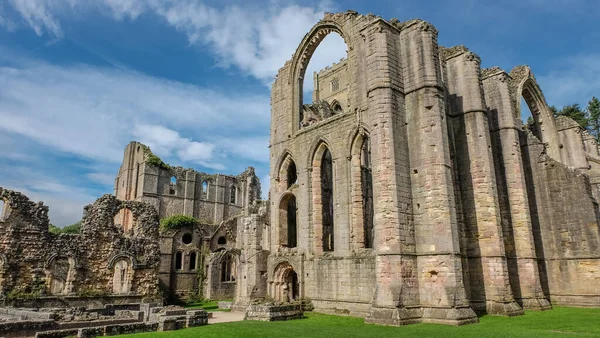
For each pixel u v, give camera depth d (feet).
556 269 112.47
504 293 89.51
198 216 295.89
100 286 128.26
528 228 102.73
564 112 209.87
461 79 106.01
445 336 60.44
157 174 281.33
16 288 114.93
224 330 68.59
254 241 121.08
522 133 124.88
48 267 120.98
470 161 100.48
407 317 77.00
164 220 211.61
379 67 91.09
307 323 80.12
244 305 117.19
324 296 103.91
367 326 74.69
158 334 63.87
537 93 144.56
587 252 108.47
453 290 77.97
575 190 112.78
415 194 86.99
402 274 80.38
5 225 117.29
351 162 105.70
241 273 122.42
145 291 134.92
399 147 87.92
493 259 92.32
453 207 83.66
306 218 113.70
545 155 120.26
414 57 92.43
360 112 104.99
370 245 134.31
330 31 124.36
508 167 108.27
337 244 104.53
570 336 58.44
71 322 75.72
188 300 190.60
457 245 81.46
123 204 140.05
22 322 68.23
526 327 69.67
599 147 190.70
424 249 83.30
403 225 83.56
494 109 113.70
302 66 132.98
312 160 117.29
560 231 113.70
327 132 113.80
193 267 209.46
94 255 129.49
